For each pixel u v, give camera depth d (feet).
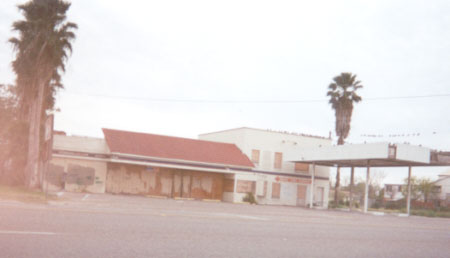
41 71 88.22
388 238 43.29
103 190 114.21
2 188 75.56
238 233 36.14
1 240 23.09
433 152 115.03
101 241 25.50
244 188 133.90
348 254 29.76
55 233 26.84
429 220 101.50
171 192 127.13
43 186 106.63
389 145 108.99
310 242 34.47
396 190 237.66
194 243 28.35
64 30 91.76
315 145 152.46
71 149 110.93
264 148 143.74
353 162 134.41
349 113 150.82
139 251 23.59
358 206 161.17
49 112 116.47
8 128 102.01
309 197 149.18
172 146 128.98
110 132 122.52
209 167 125.90
